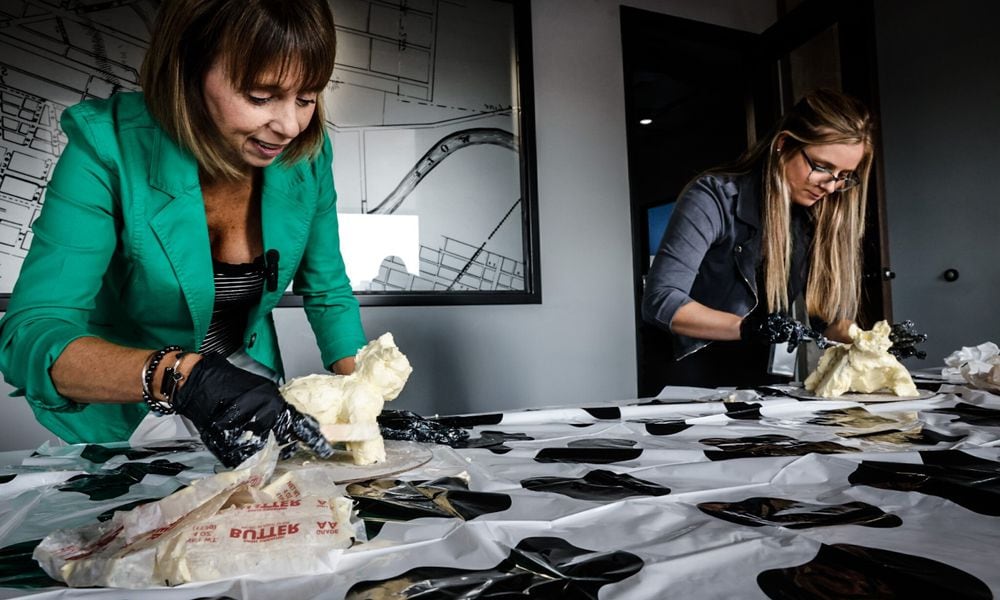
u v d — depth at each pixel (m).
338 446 0.80
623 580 0.40
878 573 0.39
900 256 2.97
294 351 2.28
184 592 0.40
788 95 2.97
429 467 0.73
